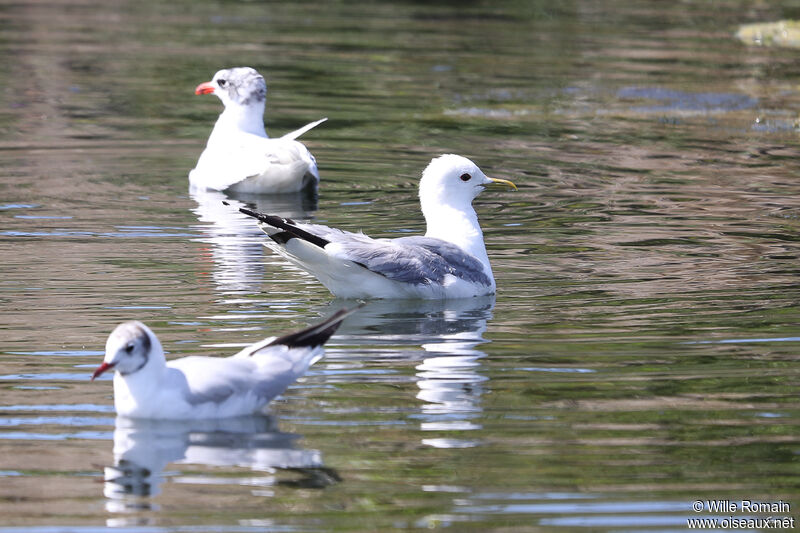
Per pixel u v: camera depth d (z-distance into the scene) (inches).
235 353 446.3
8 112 912.9
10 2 1429.6
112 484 343.0
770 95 1036.5
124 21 1327.5
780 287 544.1
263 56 1141.1
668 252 605.6
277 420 390.3
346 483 345.4
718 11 1485.0
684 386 422.9
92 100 963.3
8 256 576.4
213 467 354.6
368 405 403.5
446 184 548.1
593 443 374.9
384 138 872.9
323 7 1465.3
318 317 495.8
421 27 1332.4
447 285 520.1
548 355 453.1
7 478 345.4
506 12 1459.2
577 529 320.5
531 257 595.5
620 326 488.4
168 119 916.6
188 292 528.7
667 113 965.2
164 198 709.3
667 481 349.4
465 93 1018.1
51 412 393.7
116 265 568.4
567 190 735.1
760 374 434.9
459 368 439.2
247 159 729.6
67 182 733.3
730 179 765.3
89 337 465.1
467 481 347.6
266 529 318.0
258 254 597.6
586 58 1177.4
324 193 729.0
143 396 385.7
